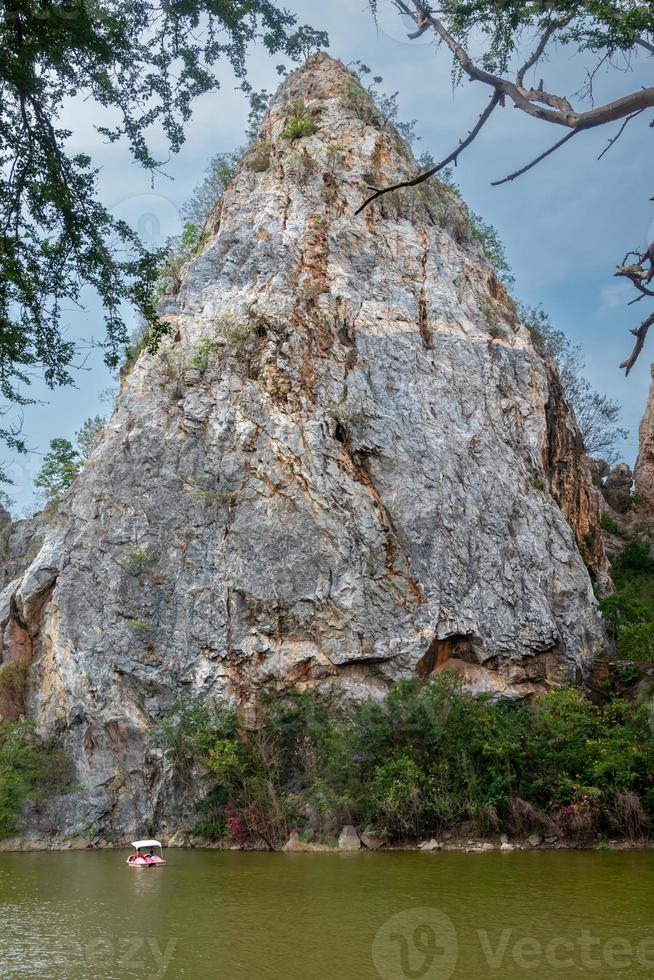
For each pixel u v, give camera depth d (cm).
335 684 2955
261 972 1192
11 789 2905
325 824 2598
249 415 3347
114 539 3281
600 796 2492
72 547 3309
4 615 3462
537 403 3741
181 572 3192
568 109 705
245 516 3192
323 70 4653
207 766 2738
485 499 3378
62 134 1192
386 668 3005
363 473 3316
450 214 4253
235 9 1245
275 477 3219
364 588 3075
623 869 1989
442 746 2631
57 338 1254
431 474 3328
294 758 2823
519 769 2581
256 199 3994
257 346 3491
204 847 2698
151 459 3369
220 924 1477
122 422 3488
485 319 3881
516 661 3130
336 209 3922
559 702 2806
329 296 3625
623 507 5484
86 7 1181
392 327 3628
